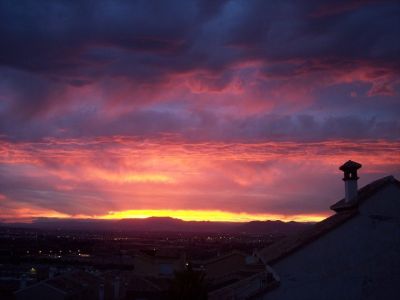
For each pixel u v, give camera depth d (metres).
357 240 18.34
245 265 43.75
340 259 18.23
